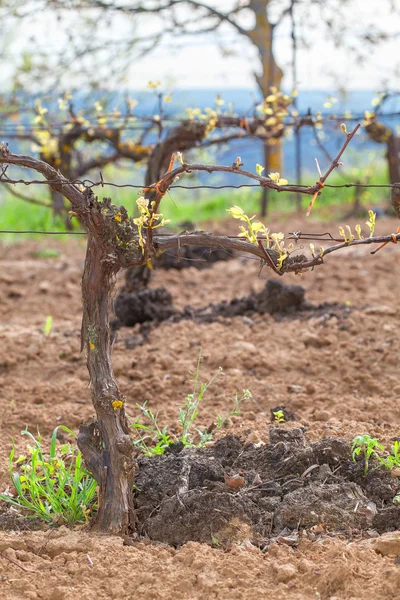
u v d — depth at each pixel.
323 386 5.29
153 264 6.74
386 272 8.35
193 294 7.90
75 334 6.49
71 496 3.56
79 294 8.26
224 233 11.50
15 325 7.03
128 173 15.07
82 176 10.25
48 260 10.10
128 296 6.60
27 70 11.38
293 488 3.56
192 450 3.91
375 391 5.20
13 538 3.27
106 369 3.47
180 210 14.84
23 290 8.44
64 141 8.27
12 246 11.09
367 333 6.12
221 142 6.84
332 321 6.31
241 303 6.80
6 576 3.00
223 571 2.97
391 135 9.99
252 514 3.37
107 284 3.46
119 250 3.40
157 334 6.23
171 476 3.65
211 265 9.06
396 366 5.52
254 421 4.61
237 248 3.48
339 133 11.30
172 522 3.33
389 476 3.59
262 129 6.93
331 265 8.67
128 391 5.30
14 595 2.89
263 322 6.45
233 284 8.25
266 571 2.98
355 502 3.39
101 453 3.43
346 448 3.75
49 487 3.63
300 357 5.71
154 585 2.91
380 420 4.63
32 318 7.44
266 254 3.43
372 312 6.58
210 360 5.68
